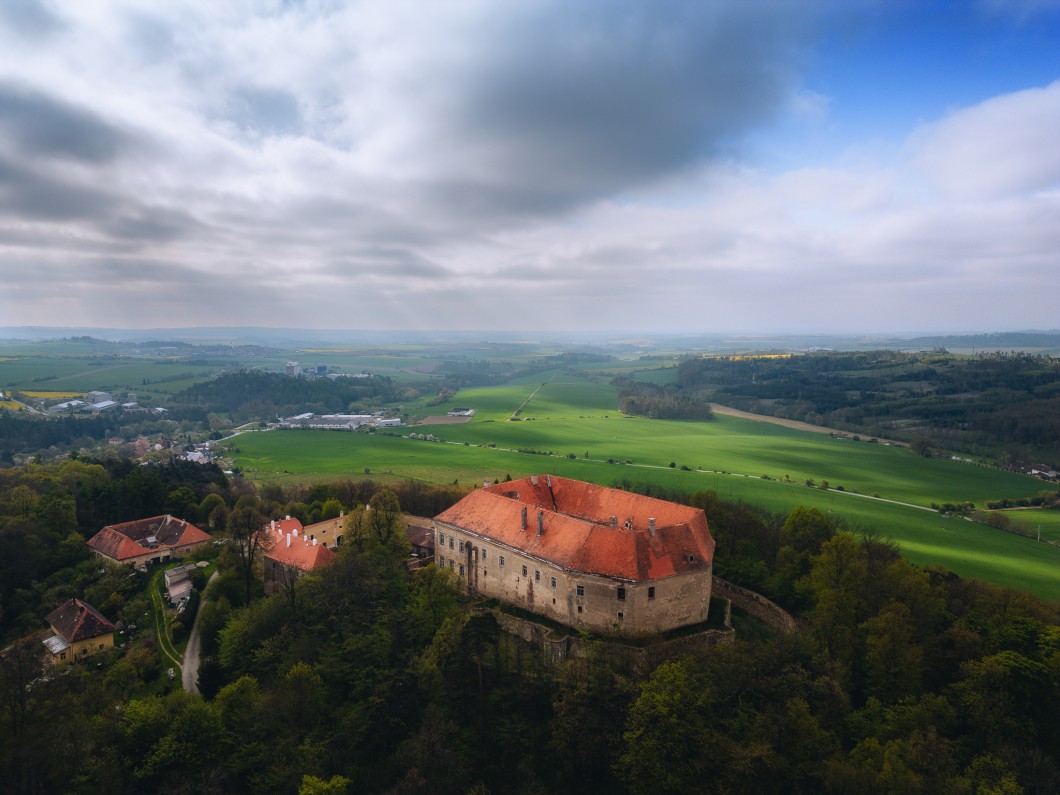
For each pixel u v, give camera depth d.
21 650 67.44
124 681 79.94
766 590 99.50
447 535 106.31
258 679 77.12
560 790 63.16
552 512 92.56
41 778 55.38
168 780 59.41
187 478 163.50
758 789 58.81
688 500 141.12
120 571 113.50
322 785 54.91
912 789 55.12
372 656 74.94
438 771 61.19
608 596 81.06
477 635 73.25
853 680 80.44
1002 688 71.25
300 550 108.94
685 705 62.91
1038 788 60.28
